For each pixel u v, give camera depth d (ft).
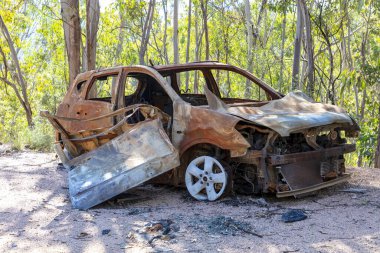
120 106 25.11
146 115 23.16
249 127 21.09
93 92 38.01
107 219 19.39
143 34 75.36
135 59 104.63
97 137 25.44
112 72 26.50
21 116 111.04
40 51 112.16
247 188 22.57
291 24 102.12
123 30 100.68
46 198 23.39
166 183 23.95
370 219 18.39
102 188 21.45
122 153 22.58
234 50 91.40
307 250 14.98
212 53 94.94
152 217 19.49
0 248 16.03
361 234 16.47
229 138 20.85
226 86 68.85
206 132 21.58
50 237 17.17
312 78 52.70
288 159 20.81
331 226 17.52
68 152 28.27
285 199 22.17
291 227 17.54
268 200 22.04
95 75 27.84
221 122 21.11
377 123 43.19
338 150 23.27
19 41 93.86
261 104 24.98
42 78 108.99
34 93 111.96
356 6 59.00
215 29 91.86
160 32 123.34
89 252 15.49
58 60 101.81
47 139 45.50
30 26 105.81
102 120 25.68
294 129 20.51
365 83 42.06
